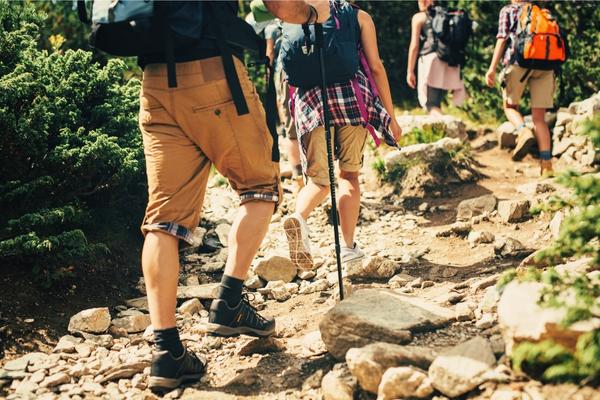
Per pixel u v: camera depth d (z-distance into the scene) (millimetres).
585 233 2561
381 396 2607
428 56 7188
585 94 7055
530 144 6406
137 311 3805
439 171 5965
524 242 4453
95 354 3291
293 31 3816
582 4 7070
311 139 3932
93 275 4070
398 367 2629
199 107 2820
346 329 2918
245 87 2908
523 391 2398
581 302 2436
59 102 4121
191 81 2801
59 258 3924
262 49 3041
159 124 2883
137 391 2926
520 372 2496
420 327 2953
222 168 2988
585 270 3102
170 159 2861
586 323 2410
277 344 3254
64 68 4461
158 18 2721
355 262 4230
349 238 4258
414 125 6773
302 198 3945
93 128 4508
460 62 7164
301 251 3686
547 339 2438
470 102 8055
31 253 3775
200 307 3936
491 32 7859
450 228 4848
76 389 2912
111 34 2783
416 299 3225
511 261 4164
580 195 2592
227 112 2846
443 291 3727
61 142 4117
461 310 3121
